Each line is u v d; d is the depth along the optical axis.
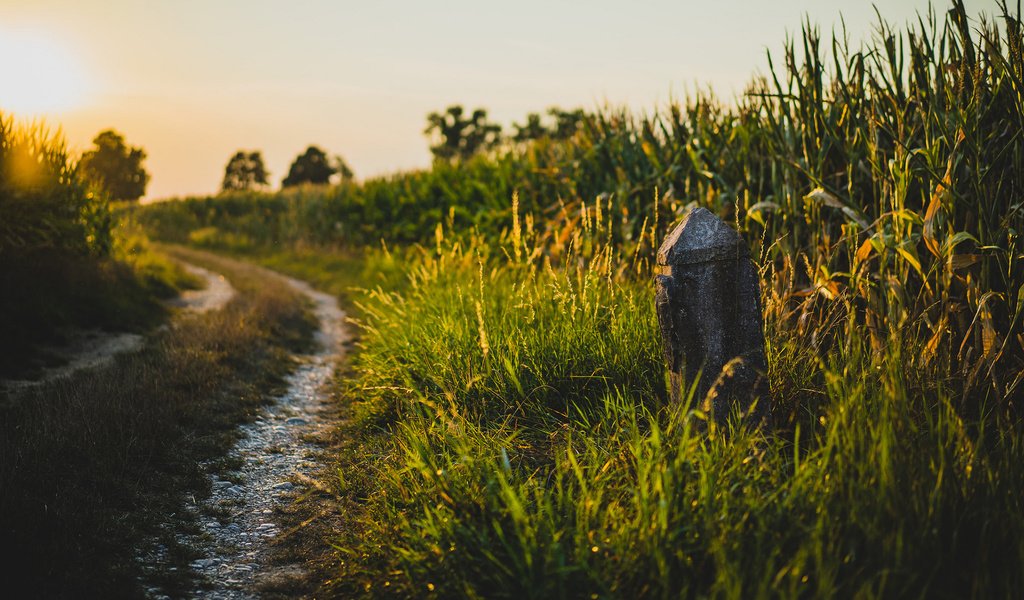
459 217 13.94
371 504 3.54
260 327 8.57
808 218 4.55
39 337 7.03
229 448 4.59
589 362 4.48
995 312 3.54
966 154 3.63
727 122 6.11
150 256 13.82
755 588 1.96
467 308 6.06
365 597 2.64
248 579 2.95
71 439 4.08
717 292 3.15
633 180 7.57
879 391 2.74
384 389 5.27
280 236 23.61
